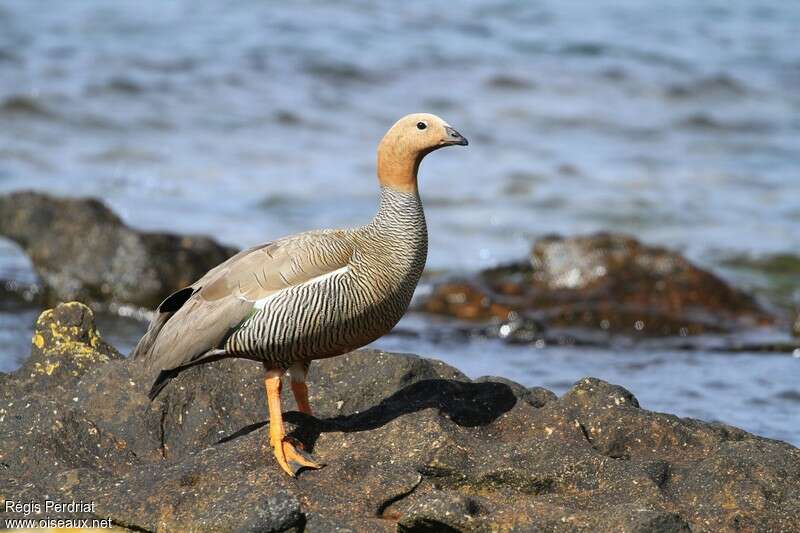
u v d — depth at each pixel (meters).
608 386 8.80
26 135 25.00
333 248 8.13
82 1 35.16
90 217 17.64
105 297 17.27
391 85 30.05
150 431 8.72
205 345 8.03
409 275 8.33
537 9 38.25
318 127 27.08
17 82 27.39
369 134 26.83
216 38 32.38
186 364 8.10
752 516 7.56
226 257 17.95
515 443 8.10
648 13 39.00
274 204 22.16
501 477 7.83
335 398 9.05
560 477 7.83
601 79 31.89
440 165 25.41
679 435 8.49
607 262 17.44
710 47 35.44
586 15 38.16
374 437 8.22
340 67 30.73
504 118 28.73
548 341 15.84
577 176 25.02
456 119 28.22
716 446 8.34
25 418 8.48
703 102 30.75
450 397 8.82
